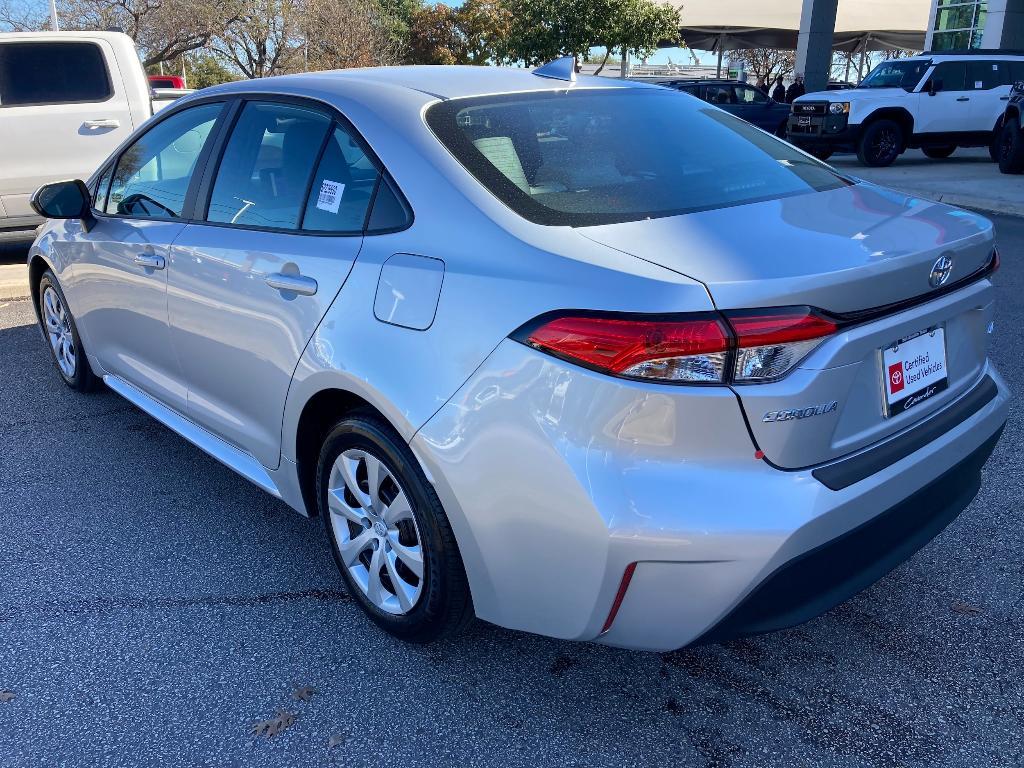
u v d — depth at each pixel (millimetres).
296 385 2729
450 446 2221
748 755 2297
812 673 2602
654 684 2564
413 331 2340
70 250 4223
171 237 3377
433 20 43562
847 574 2201
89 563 3230
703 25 35312
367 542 2705
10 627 2854
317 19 31562
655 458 1986
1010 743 2316
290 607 2955
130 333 3840
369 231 2582
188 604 2975
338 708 2480
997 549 3227
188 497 3734
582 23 28531
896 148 16406
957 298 2420
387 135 2635
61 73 7625
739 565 1975
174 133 3629
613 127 2857
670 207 2422
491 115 2742
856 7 39156
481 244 2285
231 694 2541
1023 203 11094
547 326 2059
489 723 2420
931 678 2570
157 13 28906
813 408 2016
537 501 2082
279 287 2764
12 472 3973
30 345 5797
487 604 2324
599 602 2064
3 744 2357
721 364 1932
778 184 2719
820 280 1978
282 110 3070
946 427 2453
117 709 2486
